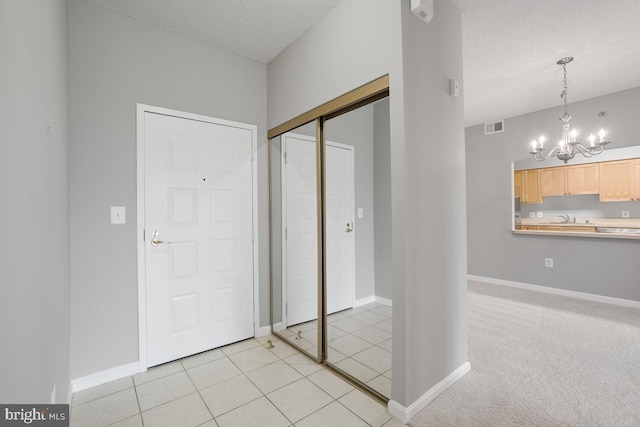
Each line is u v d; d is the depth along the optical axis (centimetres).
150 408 176
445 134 192
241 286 268
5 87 77
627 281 352
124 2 202
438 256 185
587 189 381
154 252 223
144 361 217
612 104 361
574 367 217
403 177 161
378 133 202
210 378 208
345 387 196
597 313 329
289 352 247
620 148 356
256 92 281
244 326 270
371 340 205
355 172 217
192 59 245
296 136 258
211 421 164
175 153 235
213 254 252
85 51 200
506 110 420
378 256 204
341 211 224
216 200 254
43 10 120
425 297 175
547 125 414
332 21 210
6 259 76
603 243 368
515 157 445
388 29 168
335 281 229
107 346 204
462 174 208
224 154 260
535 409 171
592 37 246
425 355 175
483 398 181
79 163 196
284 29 235
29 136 99
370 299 209
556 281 407
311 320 248
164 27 231
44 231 117
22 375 88
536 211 429
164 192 229
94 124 202
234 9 212
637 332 278
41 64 116
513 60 282
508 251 453
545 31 237
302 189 254
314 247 246
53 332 133
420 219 171
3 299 73
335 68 207
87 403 180
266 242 286
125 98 214
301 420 165
